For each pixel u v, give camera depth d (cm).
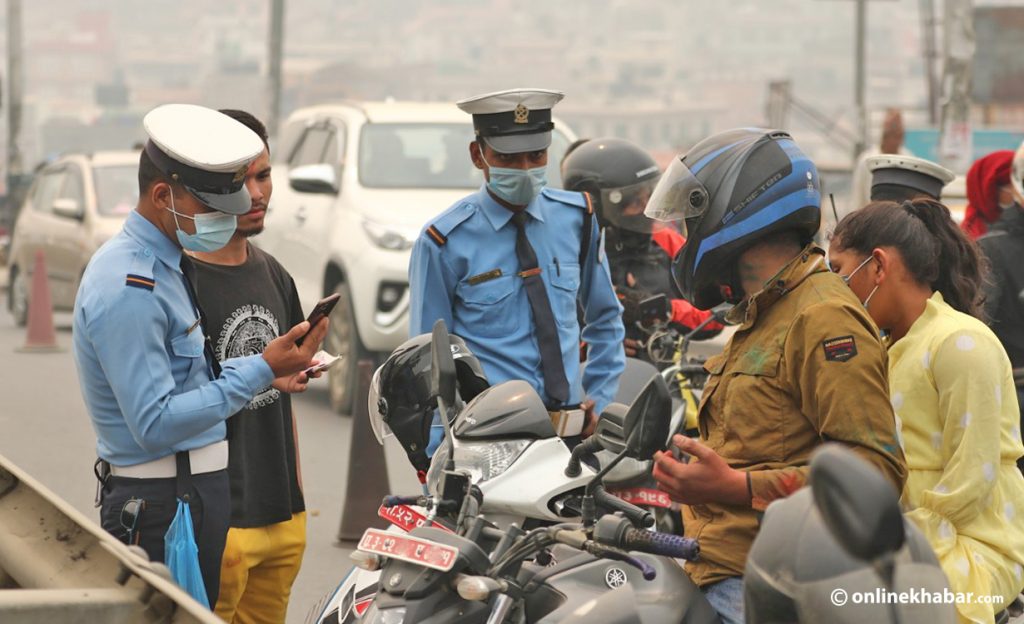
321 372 523
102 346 479
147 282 480
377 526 855
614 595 397
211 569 508
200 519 502
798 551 323
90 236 1836
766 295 415
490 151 575
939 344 457
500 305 580
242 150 477
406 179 1319
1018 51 4775
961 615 443
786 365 408
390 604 377
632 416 385
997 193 825
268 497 541
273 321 550
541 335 581
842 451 294
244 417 532
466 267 582
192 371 497
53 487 999
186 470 499
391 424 466
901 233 468
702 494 399
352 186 1307
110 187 1911
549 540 380
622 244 788
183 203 479
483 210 586
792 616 324
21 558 383
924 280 471
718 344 941
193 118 486
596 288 621
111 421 494
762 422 412
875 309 473
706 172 423
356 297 1237
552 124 580
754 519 411
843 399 395
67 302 1917
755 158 421
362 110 1397
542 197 604
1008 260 661
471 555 371
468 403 454
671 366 752
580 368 645
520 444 425
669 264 804
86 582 356
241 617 558
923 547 328
